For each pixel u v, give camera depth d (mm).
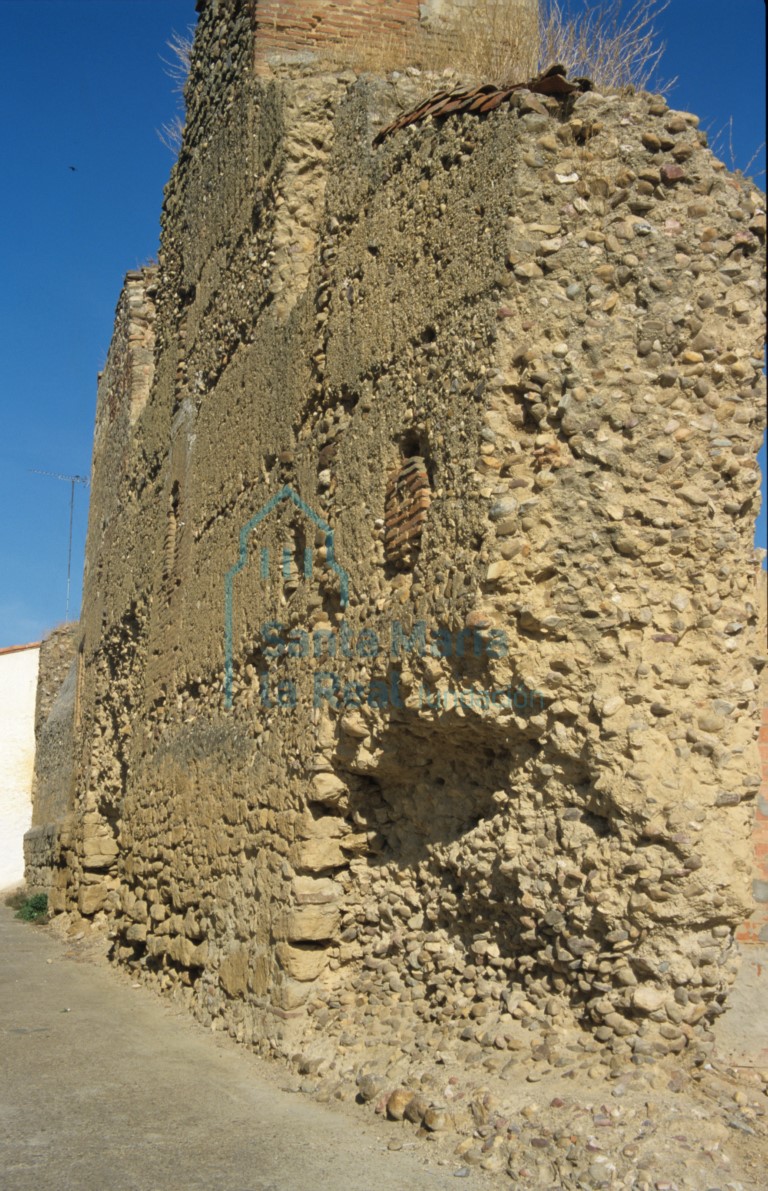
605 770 5566
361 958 7285
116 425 16188
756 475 5918
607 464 5746
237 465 9727
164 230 13359
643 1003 5352
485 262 6078
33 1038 8148
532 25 9297
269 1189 4891
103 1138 5664
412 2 10133
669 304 5859
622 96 6094
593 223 5957
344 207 7949
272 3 9977
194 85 12203
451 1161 5094
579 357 5840
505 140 6062
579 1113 5039
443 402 6340
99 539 16688
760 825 6000
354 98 8117
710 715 5613
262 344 9289
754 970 5715
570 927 5633
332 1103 6156
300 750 7566
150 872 11078
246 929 8148
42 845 20125
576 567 5719
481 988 6180
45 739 22672
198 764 9758
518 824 5973
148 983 10570
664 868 5402
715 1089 5246
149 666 12094
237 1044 7809
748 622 5867
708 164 6035
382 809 7340
